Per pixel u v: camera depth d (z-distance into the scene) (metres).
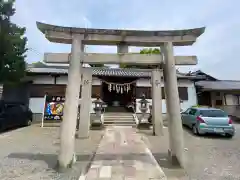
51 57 4.64
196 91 14.95
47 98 11.09
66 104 4.29
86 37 4.63
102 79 13.64
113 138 7.48
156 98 8.87
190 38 4.66
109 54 4.69
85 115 7.99
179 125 4.39
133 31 4.62
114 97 17.28
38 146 6.25
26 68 12.05
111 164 4.35
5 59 10.02
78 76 4.46
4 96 13.15
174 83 4.53
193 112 9.32
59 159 4.09
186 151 5.75
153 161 4.58
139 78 13.95
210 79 21.28
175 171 3.96
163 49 4.91
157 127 8.46
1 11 9.72
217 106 15.98
